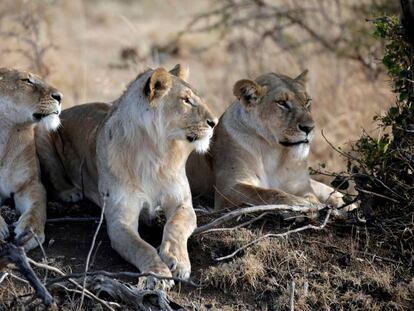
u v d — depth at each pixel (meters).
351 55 17.42
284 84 11.69
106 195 10.08
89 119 11.79
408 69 10.39
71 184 11.91
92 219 10.73
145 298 8.60
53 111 10.91
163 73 9.78
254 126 11.71
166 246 9.38
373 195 10.40
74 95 17.83
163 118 9.87
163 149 9.98
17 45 17.47
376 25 10.91
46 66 17.38
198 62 21.80
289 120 11.38
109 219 9.93
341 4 18.45
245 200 11.16
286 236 9.90
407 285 9.40
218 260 9.62
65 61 19.69
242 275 9.28
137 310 8.60
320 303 9.10
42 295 7.84
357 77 17.08
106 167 10.12
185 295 9.07
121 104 10.21
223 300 9.10
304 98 11.62
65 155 11.94
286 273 9.41
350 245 9.96
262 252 9.61
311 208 10.32
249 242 9.80
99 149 10.34
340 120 15.71
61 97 11.02
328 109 16.36
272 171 11.89
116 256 9.82
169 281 9.04
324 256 9.77
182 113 9.88
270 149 11.75
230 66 19.53
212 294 9.17
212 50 22.48
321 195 12.97
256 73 18.58
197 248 9.84
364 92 16.41
